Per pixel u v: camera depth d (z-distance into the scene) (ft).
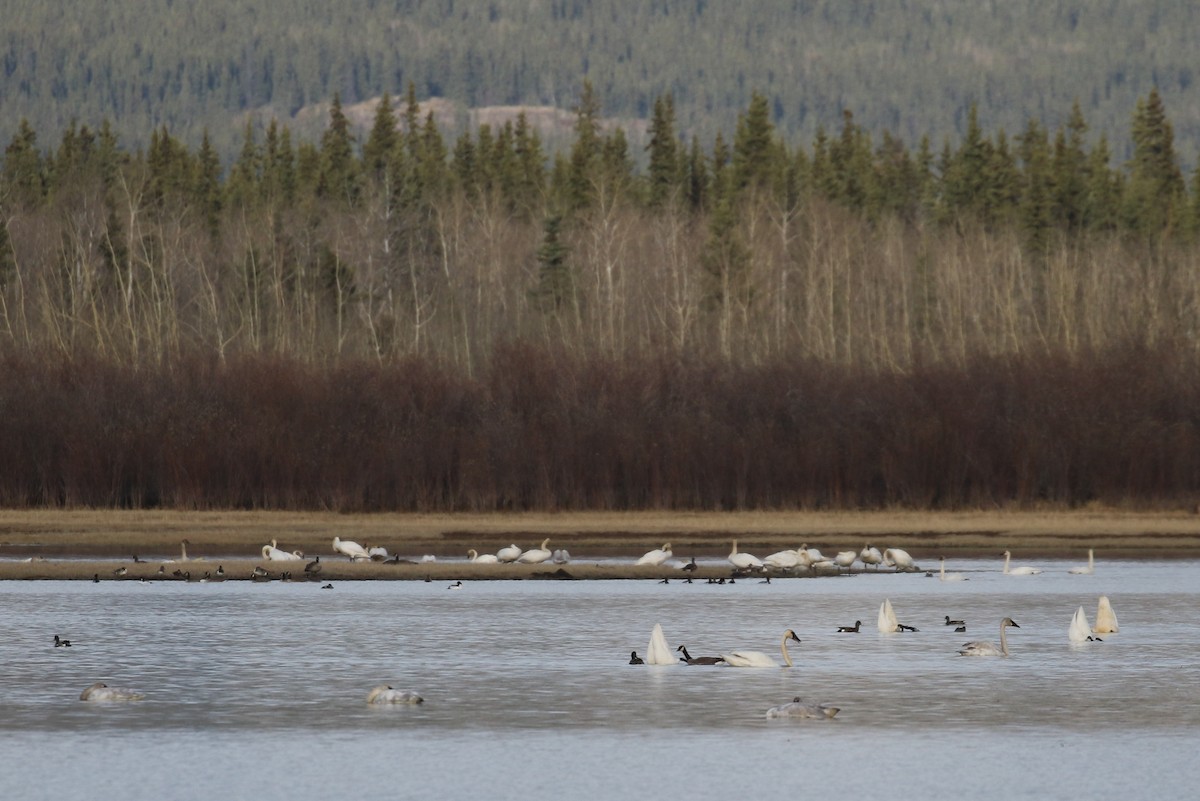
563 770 82.84
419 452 230.27
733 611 146.61
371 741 89.25
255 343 305.12
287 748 87.51
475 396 243.81
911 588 166.40
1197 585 169.58
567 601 153.89
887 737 90.74
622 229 348.59
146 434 228.22
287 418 233.35
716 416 241.76
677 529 217.15
